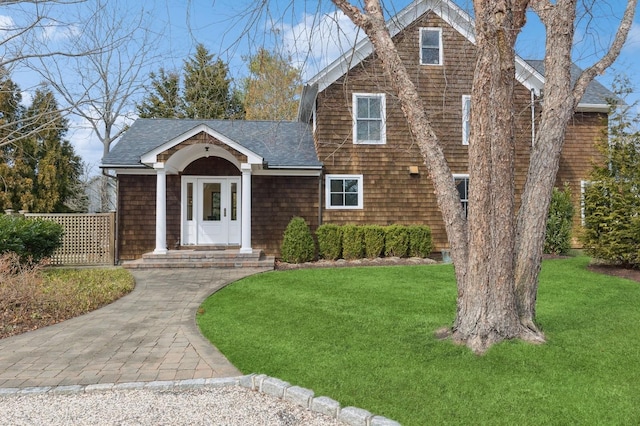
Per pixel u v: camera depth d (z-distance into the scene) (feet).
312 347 15.33
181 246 43.06
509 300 14.49
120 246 41.22
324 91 43.39
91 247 40.50
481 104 14.40
